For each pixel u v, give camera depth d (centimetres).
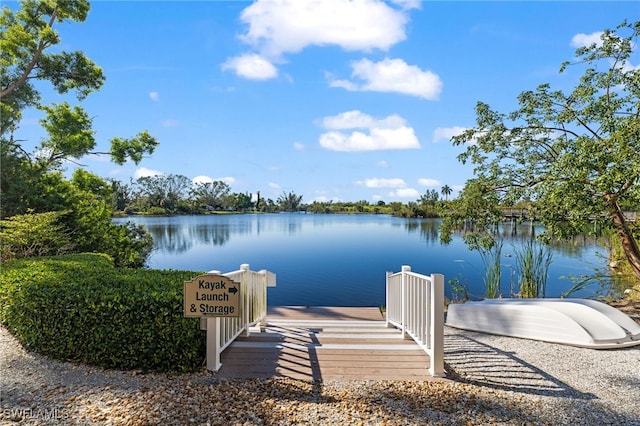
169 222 4447
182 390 302
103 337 346
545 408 282
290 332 509
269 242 2394
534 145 636
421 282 404
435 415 268
